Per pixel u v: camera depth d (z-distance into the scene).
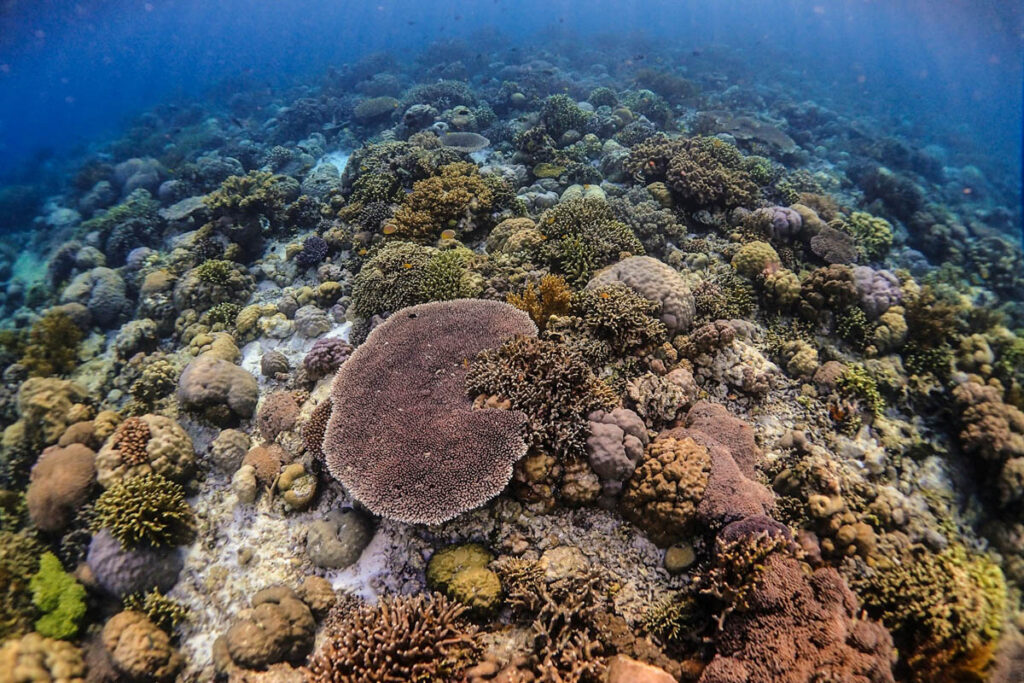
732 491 1.15
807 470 1.25
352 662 0.98
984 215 3.75
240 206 2.68
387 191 2.65
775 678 0.89
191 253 2.56
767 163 3.02
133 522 1.30
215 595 1.28
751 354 1.66
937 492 1.41
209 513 1.44
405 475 1.17
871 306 1.86
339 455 1.24
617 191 2.61
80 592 1.28
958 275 2.61
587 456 1.22
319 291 2.16
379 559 1.25
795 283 1.88
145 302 2.33
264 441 1.62
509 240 2.10
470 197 2.40
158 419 1.57
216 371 1.74
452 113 4.08
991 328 2.00
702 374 1.56
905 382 1.70
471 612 1.09
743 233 2.24
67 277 2.93
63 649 1.18
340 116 5.23
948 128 7.24
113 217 3.21
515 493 1.24
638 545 1.19
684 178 2.44
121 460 1.48
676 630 1.05
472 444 1.18
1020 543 1.33
